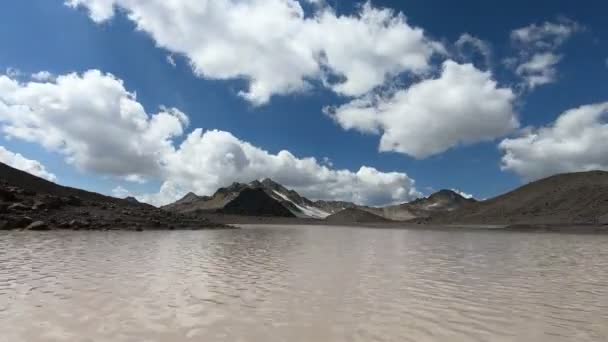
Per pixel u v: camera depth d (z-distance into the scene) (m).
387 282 14.37
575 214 88.00
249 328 8.40
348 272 16.75
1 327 8.24
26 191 51.53
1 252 22.03
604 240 42.38
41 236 34.03
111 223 48.50
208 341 7.51
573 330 8.55
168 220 60.88
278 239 41.16
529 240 42.41
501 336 8.09
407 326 8.72
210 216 161.00
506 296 12.07
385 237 49.38
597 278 15.77
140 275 15.09
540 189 122.00
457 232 66.88
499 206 123.44
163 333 7.96
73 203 53.97
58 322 8.64
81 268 16.61
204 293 12.01
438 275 16.25
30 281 13.50
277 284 13.70
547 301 11.38
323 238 45.34
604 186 101.31
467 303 11.04
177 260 20.23
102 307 10.02
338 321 9.04
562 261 21.91
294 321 8.99
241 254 24.19
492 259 22.86
